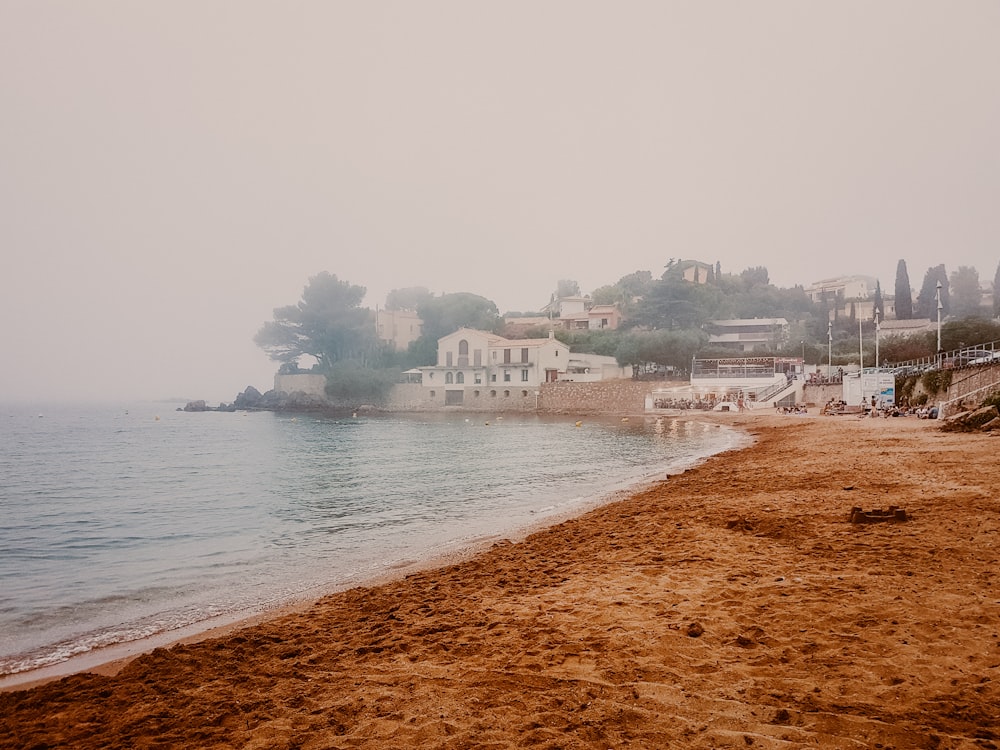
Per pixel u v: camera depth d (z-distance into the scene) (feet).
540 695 16.80
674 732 14.15
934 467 60.08
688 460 99.96
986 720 13.67
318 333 493.77
